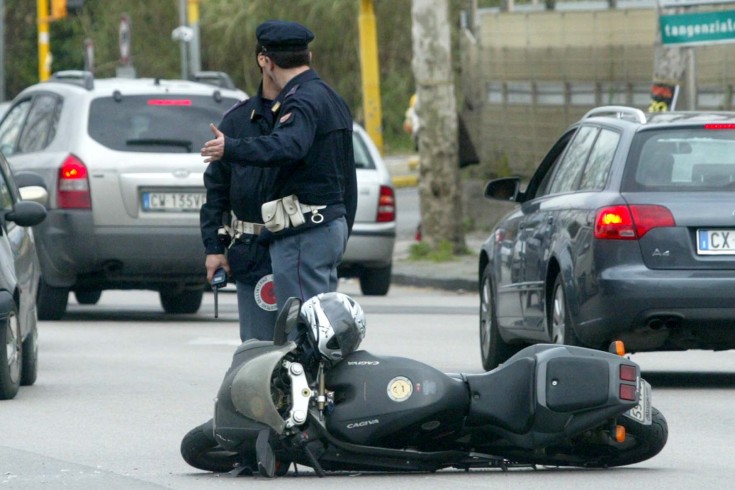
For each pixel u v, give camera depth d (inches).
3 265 1457.9
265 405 973.8
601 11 3533.5
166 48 6899.6
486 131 4052.7
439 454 1009.5
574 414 992.2
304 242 1074.1
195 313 2411.4
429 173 3272.6
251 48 6510.8
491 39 3998.5
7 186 1669.5
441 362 1774.1
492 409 996.6
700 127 1545.3
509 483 1001.5
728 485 1010.7
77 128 2183.8
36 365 1576.0
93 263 2156.7
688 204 1496.1
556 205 1627.7
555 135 3710.6
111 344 1942.7
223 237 1102.4
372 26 3944.4
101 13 7145.7
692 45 2581.2
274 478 1023.6
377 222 2650.1
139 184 2153.1
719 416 1363.2
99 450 1176.8
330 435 986.7
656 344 1517.0
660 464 1105.4
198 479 1032.8
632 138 1540.4
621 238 1493.6
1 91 5733.3
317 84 1079.6
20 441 1220.5
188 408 1400.1
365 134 2736.2
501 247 1758.1
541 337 1621.6
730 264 1487.5
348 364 993.5
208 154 1037.2
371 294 2731.3
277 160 1043.3
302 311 992.9
